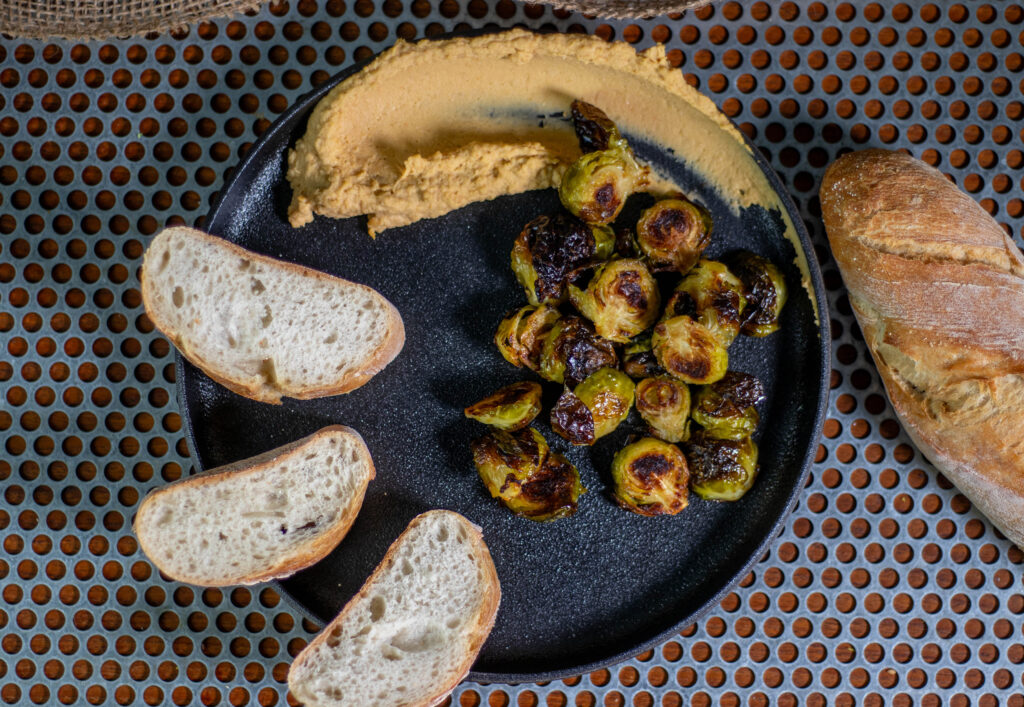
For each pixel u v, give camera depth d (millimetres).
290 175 748
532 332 741
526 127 749
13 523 775
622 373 741
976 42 776
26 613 775
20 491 775
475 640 741
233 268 743
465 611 742
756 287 733
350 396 760
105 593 775
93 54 775
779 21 775
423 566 742
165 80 774
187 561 742
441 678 741
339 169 735
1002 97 776
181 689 775
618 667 777
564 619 760
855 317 768
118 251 776
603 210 723
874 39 776
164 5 755
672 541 759
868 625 776
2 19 754
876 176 743
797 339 751
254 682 774
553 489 741
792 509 744
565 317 738
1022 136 776
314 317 745
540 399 743
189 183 775
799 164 774
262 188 753
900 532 777
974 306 730
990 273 732
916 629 776
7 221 776
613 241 740
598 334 733
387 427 759
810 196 775
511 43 732
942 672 776
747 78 775
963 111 776
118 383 775
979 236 735
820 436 739
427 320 758
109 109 775
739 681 776
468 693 777
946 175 776
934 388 741
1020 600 777
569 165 739
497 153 730
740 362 755
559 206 753
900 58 776
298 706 774
